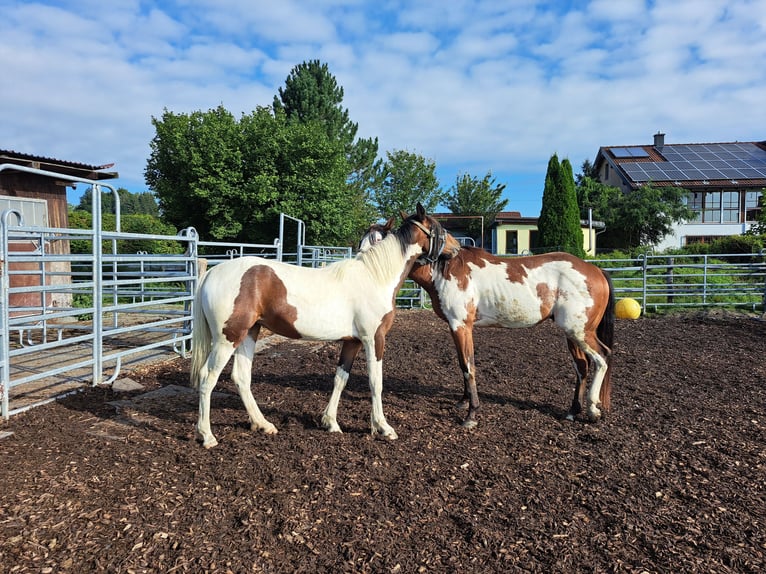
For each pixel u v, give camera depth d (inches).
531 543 100.8
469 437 156.8
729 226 955.3
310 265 489.1
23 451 136.3
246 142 688.4
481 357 270.4
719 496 120.3
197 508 110.4
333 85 1098.7
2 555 91.2
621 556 97.0
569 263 177.2
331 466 132.6
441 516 110.3
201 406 145.4
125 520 104.4
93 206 193.5
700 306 466.9
